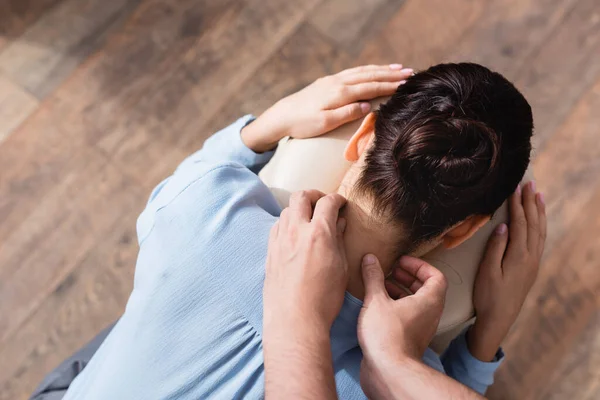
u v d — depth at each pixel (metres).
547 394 1.25
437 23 1.39
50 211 1.36
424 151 0.53
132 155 1.37
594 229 1.30
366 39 1.40
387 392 0.53
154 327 0.64
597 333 1.26
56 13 1.43
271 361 0.53
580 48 1.36
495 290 0.78
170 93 1.39
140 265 0.68
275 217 0.68
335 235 0.58
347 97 0.76
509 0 1.39
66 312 1.32
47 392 0.92
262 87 1.39
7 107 1.40
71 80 1.41
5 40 1.43
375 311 0.57
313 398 0.49
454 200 0.55
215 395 0.62
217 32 1.41
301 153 0.77
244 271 0.63
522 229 0.79
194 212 0.66
